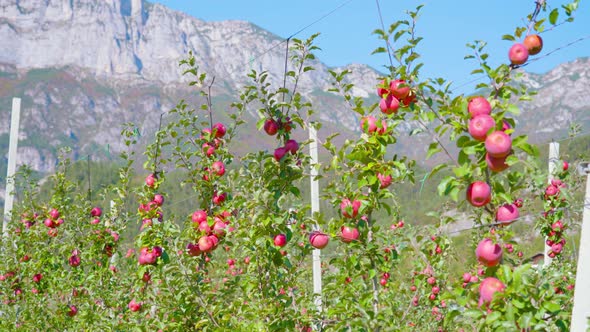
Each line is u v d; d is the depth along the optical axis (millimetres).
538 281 3039
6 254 7598
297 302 4160
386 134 3678
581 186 4891
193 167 4668
